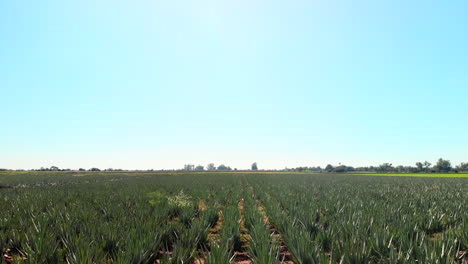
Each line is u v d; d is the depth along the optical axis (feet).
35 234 25.08
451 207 44.62
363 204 46.83
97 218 34.40
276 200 61.21
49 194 66.03
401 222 30.22
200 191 75.77
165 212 39.73
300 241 22.36
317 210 38.83
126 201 52.44
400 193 71.67
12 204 47.62
